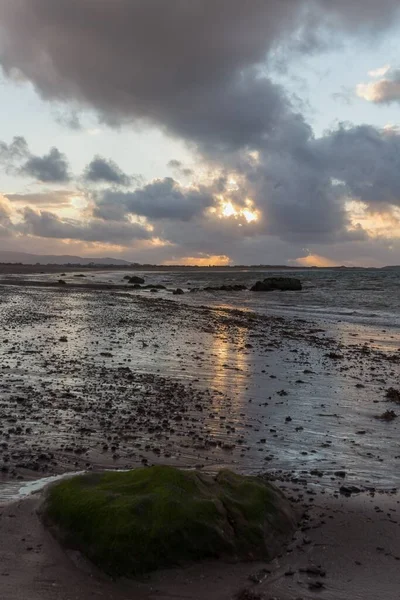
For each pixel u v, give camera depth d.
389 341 25.00
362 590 4.84
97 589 4.67
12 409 10.70
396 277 131.25
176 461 8.20
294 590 4.80
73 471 7.54
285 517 5.99
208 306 46.34
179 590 4.72
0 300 42.88
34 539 5.38
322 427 10.51
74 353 17.80
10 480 7.11
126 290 70.62
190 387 13.47
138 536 5.01
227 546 5.21
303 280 112.88
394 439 9.87
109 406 11.21
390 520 6.32
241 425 10.35
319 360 18.61
